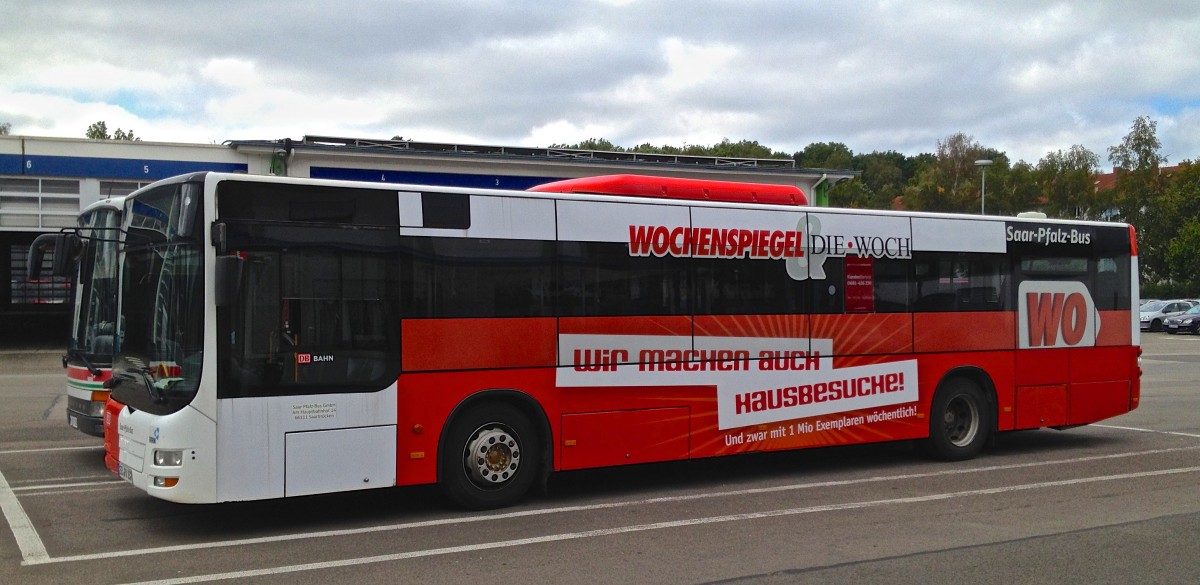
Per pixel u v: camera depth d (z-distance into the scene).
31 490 9.32
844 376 10.40
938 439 11.12
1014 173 66.44
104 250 9.86
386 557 6.85
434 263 8.20
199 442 7.16
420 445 8.09
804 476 10.32
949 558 6.84
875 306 10.64
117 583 6.17
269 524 7.95
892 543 7.30
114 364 8.32
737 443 9.70
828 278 10.33
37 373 23.95
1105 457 11.70
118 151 25.20
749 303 9.80
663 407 9.27
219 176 7.34
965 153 73.50
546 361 8.67
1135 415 16.36
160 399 7.31
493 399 8.52
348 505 8.72
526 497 9.10
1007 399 11.59
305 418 7.57
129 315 8.06
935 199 69.56
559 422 8.74
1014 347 11.64
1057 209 66.44
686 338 9.41
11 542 7.30
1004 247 11.61
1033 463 11.22
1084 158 69.25
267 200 7.51
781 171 28.80
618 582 6.21
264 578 6.30
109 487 9.47
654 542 7.31
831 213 10.38
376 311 7.92
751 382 9.79
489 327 8.41
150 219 7.91
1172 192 63.97
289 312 7.55
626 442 9.07
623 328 9.06
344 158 24.00
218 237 7.23
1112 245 12.56
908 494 9.30
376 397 7.88
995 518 8.21
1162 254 64.50
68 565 6.62
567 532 7.64
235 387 7.31
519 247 8.59
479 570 6.51
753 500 8.98
